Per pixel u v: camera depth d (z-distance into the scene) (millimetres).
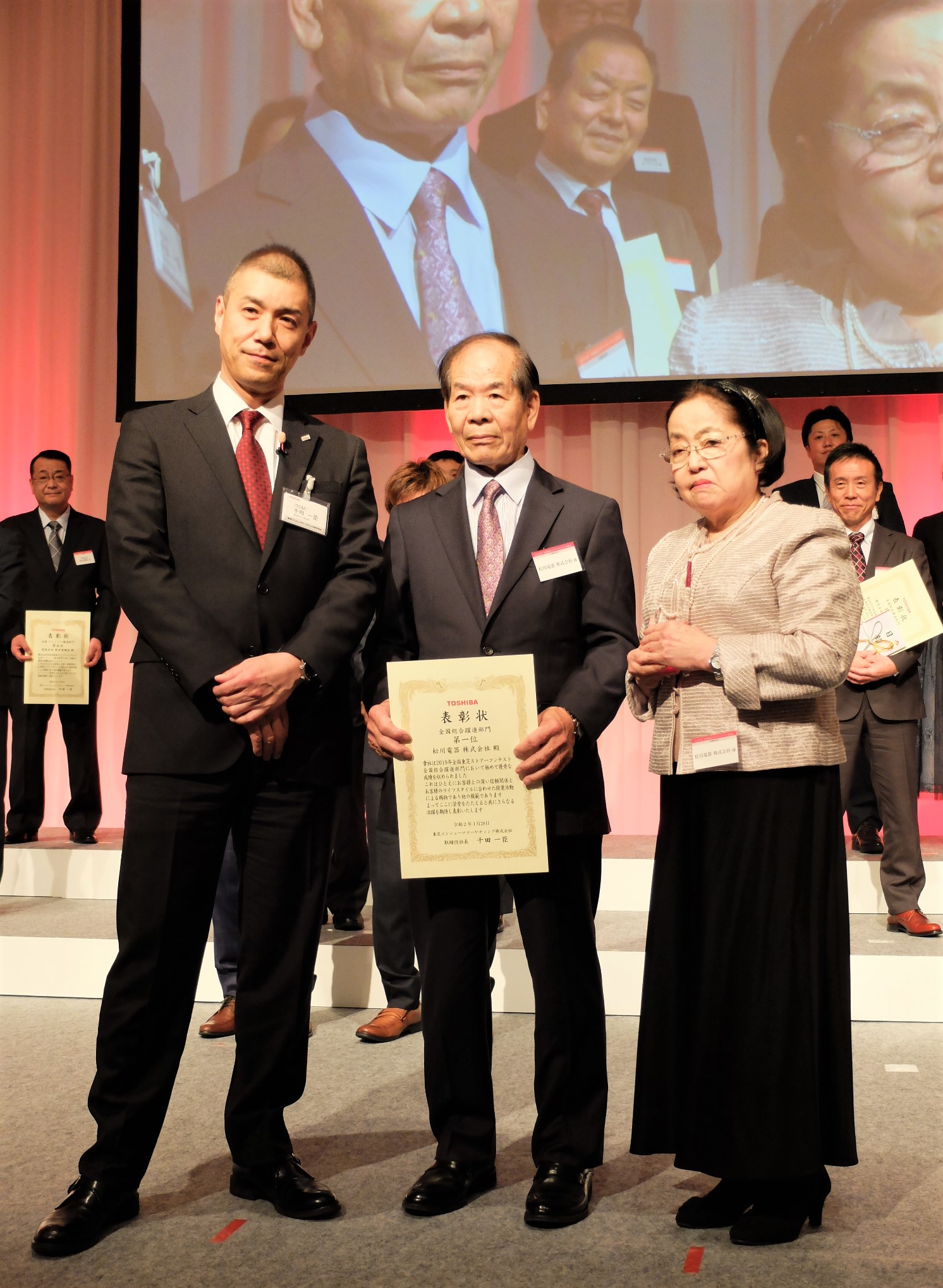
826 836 1679
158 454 1868
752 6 4949
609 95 5000
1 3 5938
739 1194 1727
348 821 3457
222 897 2871
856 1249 1608
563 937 1817
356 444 2039
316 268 5176
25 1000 3217
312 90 5234
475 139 5102
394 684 1784
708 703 1726
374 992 3139
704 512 1837
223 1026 2840
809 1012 1624
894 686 3410
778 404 5246
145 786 1785
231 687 1717
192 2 5344
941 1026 2902
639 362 4953
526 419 1938
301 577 1881
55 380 5840
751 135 4926
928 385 4797
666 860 1771
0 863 3801
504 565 1896
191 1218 1732
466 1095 1819
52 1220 1632
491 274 5062
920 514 5180
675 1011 1726
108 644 4629
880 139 4836
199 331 5289
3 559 4590
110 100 5746
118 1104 1723
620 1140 2096
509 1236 1665
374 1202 1794
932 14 4824
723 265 4922
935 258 4801
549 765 1742
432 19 5117
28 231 5918
